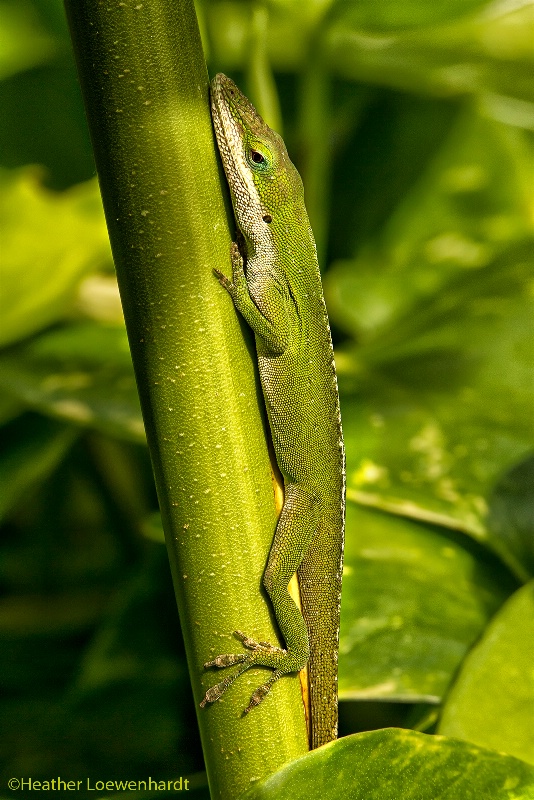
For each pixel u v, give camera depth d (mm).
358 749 392
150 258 390
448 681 422
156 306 390
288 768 391
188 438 392
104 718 445
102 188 390
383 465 453
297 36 489
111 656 452
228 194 395
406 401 465
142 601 457
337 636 428
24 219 475
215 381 392
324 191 490
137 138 387
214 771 397
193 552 394
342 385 472
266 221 441
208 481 393
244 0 486
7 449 476
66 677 461
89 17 385
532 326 476
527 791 392
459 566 442
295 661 402
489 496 446
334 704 425
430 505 443
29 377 473
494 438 457
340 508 435
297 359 435
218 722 396
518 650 414
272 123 462
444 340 478
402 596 434
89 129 389
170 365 392
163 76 388
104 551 494
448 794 391
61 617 476
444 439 457
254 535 395
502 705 411
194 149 390
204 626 396
